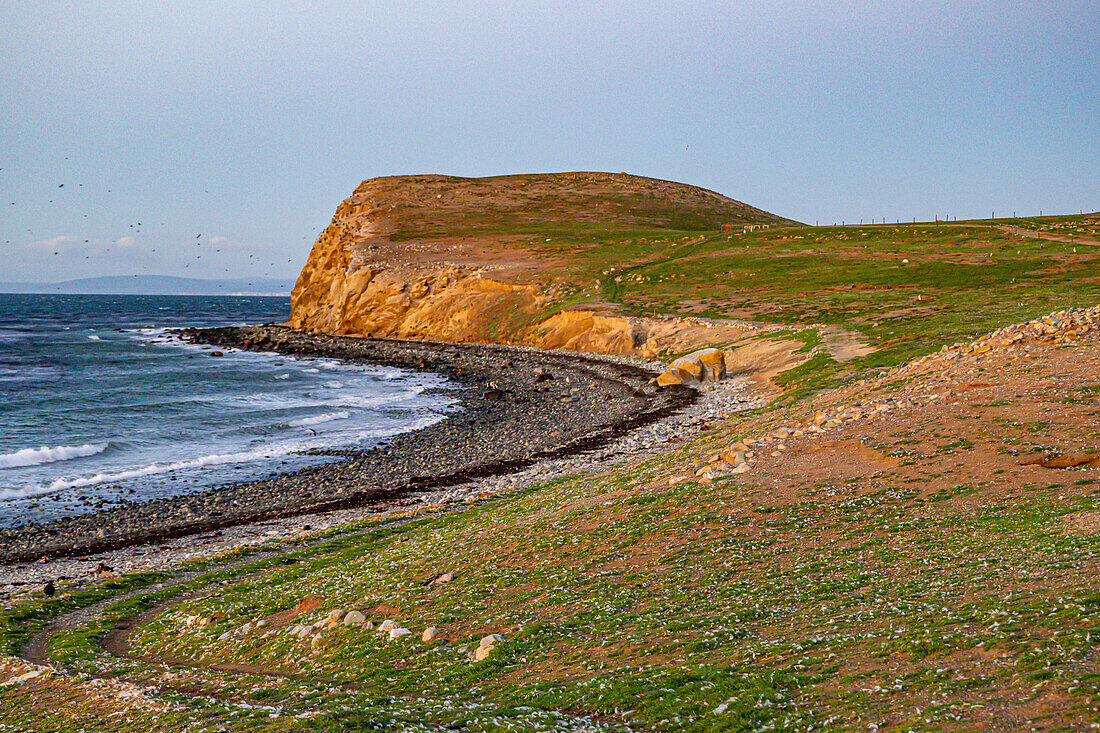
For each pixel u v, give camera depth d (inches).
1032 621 530.9
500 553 1017.5
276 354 4815.5
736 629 635.5
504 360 3890.3
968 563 709.3
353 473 1943.9
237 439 2378.2
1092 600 543.8
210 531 1520.7
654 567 854.5
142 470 1995.6
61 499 1749.5
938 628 552.7
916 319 2891.2
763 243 5659.5
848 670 512.7
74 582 1238.3
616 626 692.7
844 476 1061.8
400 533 1350.9
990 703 417.1
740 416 2086.6
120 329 7052.2
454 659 682.8
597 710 521.3
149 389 3302.2
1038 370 1416.1
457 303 5002.5
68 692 702.5
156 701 632.4
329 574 1097.4
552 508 1227.2
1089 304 2714.1
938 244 4972.9
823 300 3767.2
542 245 6210.6
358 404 2979.8
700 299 4165.8
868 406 1448.1
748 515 968.3
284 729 503.2
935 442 1125.7
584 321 4099.4
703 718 476.7
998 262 4192.9
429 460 2047.2
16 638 956.6
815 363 2471.7
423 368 3956.7
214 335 5954.7
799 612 658.8
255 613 962.1
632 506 1104.2
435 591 906.1
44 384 3422.7
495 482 1756.9
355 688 643.5
